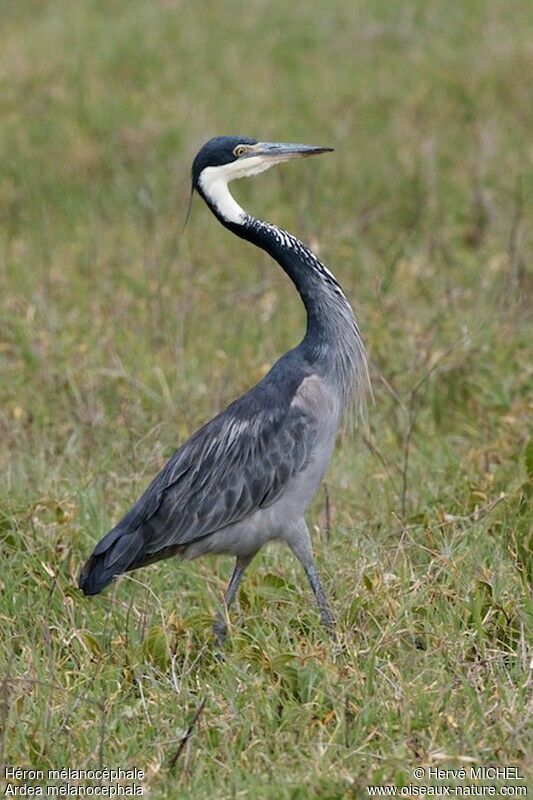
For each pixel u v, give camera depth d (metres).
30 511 10.88
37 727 8.38
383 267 16.53
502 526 10.41
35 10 25.25
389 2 24.44
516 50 22.08
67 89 21.88
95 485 11.73
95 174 19.78
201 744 8.22
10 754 8.21
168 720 8.53
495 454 11.76
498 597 9.45
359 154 19.80
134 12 24.75
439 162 19.64
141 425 12.91
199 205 18.77
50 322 14.70
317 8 24.39
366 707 8.34
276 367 10.20
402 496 11.10
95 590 9.60
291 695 8.66
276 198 18.75
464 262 16.80
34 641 9.59
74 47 23.20
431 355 13.80
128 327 15.17
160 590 10.46
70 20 24.38
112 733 8.43
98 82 22.02
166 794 7.71
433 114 20.83
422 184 18.81
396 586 9.59
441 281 16.05
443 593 9.48
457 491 11.30
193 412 13.14
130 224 18.36
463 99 21.14
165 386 13.41
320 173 19.14
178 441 12.65
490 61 21.89
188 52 23.08
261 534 9.90
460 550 10.04
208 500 9.80
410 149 19.80
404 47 23.00
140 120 20.83
